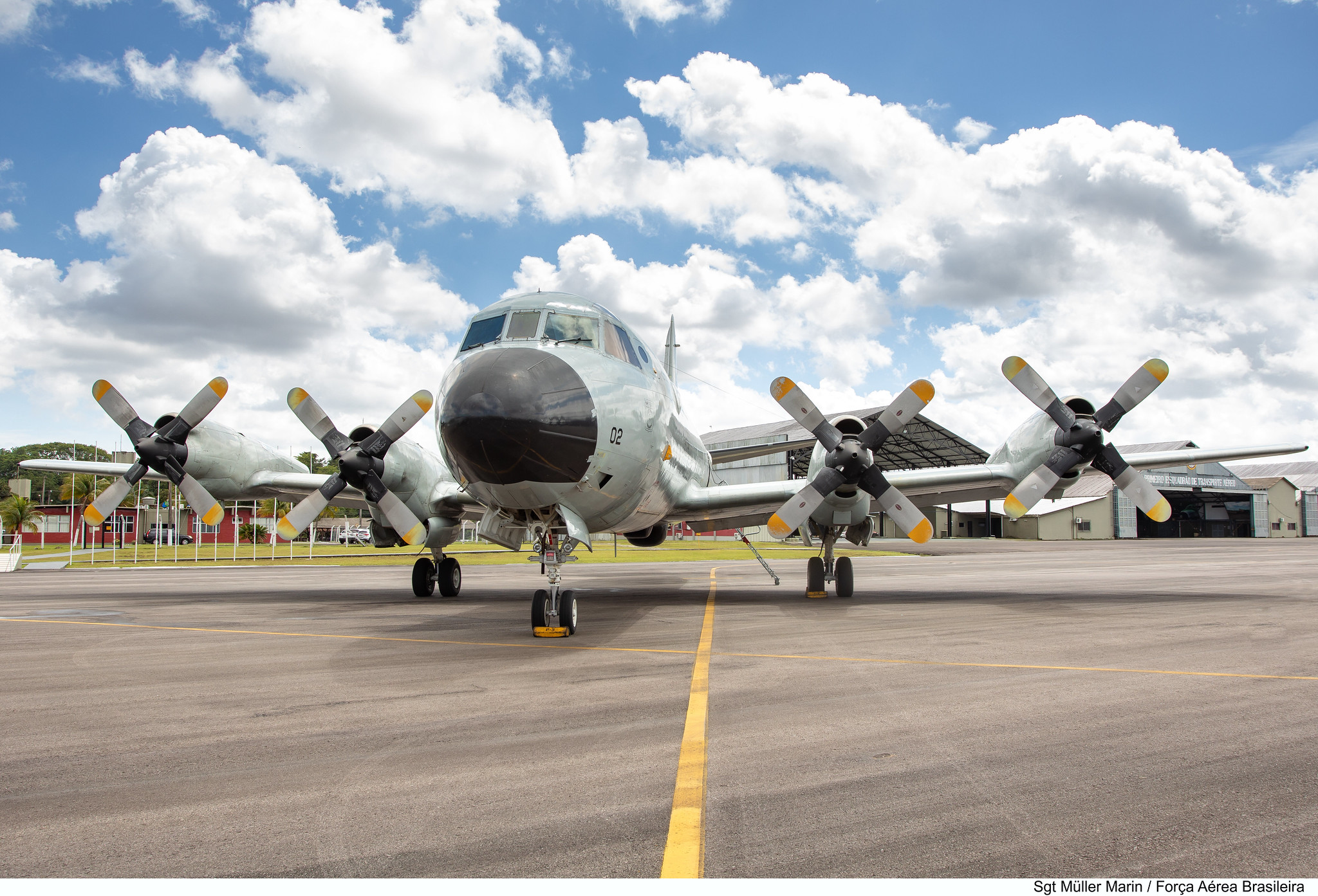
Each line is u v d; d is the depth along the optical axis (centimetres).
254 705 583
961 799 377
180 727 520
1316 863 311
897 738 479
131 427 1303
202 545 6031
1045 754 446
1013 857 316
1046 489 1163
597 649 826
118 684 665
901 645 843
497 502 899
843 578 1398
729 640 884
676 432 1173
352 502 1415
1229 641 862
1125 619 1075
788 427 6638
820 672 688
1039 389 1170
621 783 402
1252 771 416
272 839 338
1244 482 8431
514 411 811
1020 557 3619
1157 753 446
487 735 493
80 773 427
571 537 879
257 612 1275
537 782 405
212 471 1367
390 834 342
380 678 679
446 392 925
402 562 3584
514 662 749
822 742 471
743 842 330
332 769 431
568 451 849
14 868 314
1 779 418
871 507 1310
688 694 602
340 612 1260
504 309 988
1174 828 342
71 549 4872
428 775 418
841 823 348
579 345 934
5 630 1052
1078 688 620
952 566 2789
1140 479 1144
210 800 386
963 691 607
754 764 430
